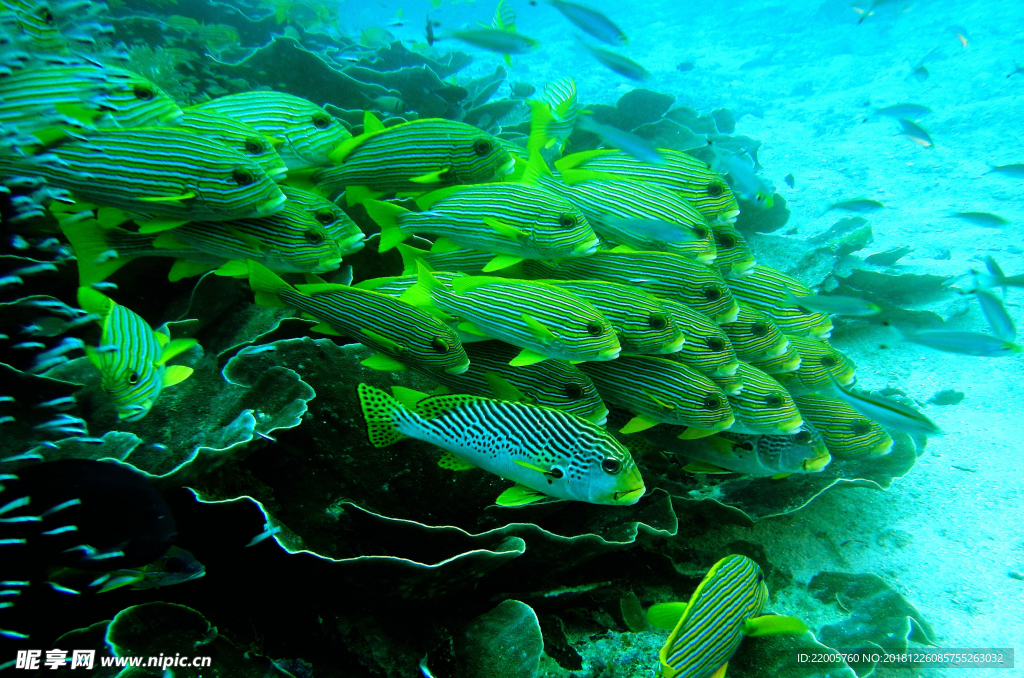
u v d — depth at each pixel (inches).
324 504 35.9
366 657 32.3
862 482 45.6
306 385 37.7
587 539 34.9
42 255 38.7
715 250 41.5
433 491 38.8
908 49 245.0
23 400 33.4
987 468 51.7
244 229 36.9
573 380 37.8
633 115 102.6
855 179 134.1
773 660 34.4
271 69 82.9
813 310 46.3
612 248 42.7
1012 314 72.9
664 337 37.4
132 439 33.1
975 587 42.6
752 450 41.6
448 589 33.6
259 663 31.0
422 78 98.5
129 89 35.0
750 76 253.9
